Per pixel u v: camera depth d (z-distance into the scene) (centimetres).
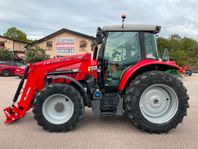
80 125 522
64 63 519
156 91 494
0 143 415
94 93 499
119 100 495
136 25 534
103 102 511
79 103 477
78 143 418
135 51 534
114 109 505
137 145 412
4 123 530
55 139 437
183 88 488
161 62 502
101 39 498
